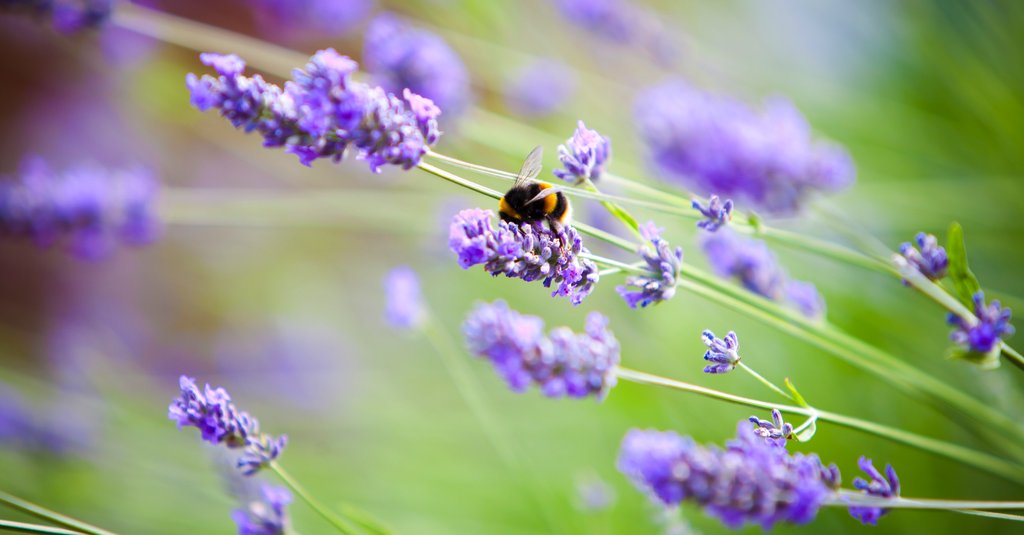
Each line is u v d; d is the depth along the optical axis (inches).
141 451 33.1
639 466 21.0
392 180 35.9
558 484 30.8
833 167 25.0
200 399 21.9
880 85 36.5
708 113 25.3
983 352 21.1
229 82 20.3
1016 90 32.4
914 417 28.0
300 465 33.3
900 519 27.6
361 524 22.9
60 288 52.4
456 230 20.8
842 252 22.8
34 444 32.5
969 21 33.4
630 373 21.5
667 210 21.8
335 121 20.4
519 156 27.8
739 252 24.2
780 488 20.7
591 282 21.2
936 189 30.2
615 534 28.3
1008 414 25.4
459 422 33.8
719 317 31.0
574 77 34.0
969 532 27.5
